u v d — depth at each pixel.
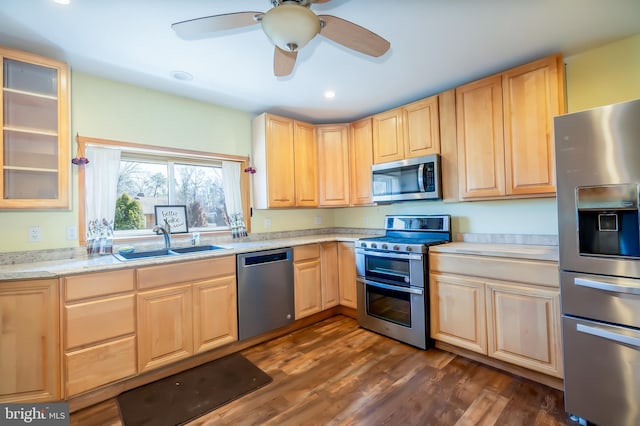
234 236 3.13
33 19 1.67
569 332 1.64
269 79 2.51
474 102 2.48
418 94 2.89
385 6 1.64
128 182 2.65
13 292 1.65
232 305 2.47
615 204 1.48
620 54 2.04
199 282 2.29
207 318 2.32
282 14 1.23
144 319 2.02
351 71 2.40
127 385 2.00
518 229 2.51
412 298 2.54
